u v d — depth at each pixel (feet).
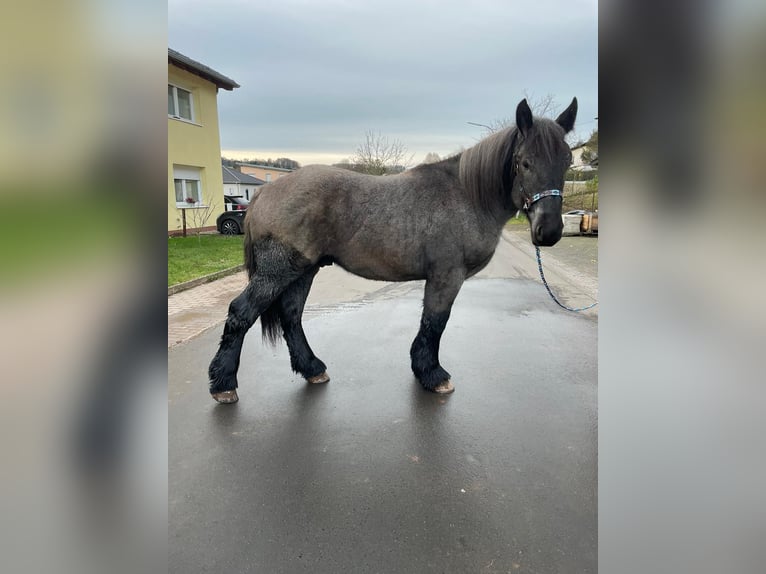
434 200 9.61
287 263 9.53
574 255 36.60
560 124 9.21
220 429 8.98
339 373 11.81
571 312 18.10
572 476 7.41
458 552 5.82
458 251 9.70
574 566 5.57
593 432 8.80
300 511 6.61
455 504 6.74
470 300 20.29
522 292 22.09
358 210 9.50
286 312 11.08
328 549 5.89
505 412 9.61
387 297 21.06
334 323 16.52
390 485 7.20
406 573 5.49
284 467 7.72
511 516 6.48
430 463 7.80
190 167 47.65
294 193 9.29
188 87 46.39
